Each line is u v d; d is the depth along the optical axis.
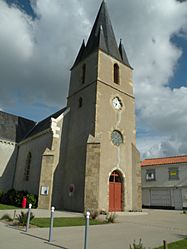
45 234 9.33
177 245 7.89
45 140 23.33
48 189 19.64
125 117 22.81
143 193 34.56
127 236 9.40
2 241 8.08
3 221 12.32
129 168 21.41
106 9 27.83
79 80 24.48
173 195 31.73
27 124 33.88
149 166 34.91
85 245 6.97
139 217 16.72
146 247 7.52
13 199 21.91
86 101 22.16
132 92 24.78
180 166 32.16
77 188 19.44
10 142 29.14
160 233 10.34
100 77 22.09
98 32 25.31
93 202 17.12
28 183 24.17
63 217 14.32
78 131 21.69
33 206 19.67
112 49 24.91
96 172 17.91
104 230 10.63
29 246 7.44
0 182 27.16
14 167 28.61
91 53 24.00
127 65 25.47
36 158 24.03
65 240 8.38
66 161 21.80
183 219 16.20
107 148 20.20
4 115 31.88
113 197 19.53
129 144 22.19
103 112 20.98
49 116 31.14
